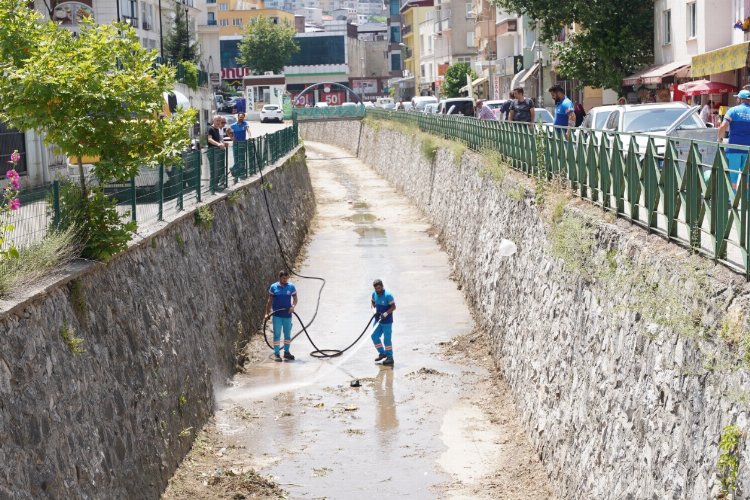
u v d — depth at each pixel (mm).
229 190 28203
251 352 24891
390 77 169625
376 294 24016
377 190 60844
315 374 23219
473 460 17625
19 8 15125
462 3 108625
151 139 15305
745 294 9406
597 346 14227
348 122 96312
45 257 13297
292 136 52750
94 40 15086
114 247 14945
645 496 11328
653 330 11719
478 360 24094
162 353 17109
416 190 51750
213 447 18344
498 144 30156
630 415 12250
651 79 42062
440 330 27109
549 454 16266
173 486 15977
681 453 10352
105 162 14773
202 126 76250
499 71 80312
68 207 14750
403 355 24797
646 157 13547
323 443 18641
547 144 21422
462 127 40375
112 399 14062
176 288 19328
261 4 196125
